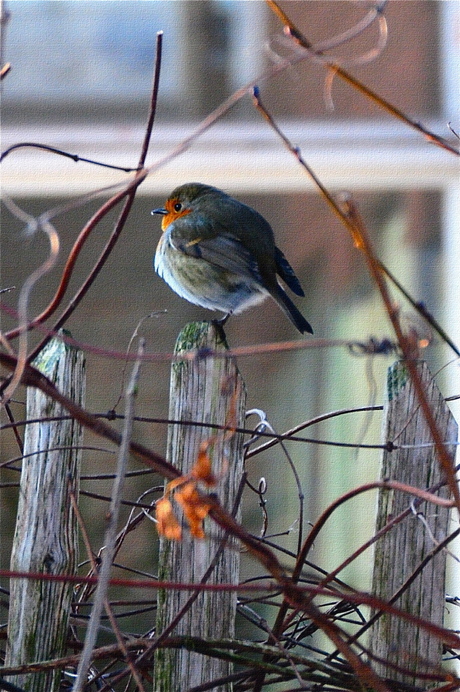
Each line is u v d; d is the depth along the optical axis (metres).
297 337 11.40
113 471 10.15
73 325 11.38
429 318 4.10
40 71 12.06
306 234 11.64
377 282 3.69
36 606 5.32
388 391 5.58
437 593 5.63
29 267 11.59
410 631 5.61
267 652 5.04
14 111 11.98
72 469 5.42
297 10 11.95
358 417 10.81
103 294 11.48
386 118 11.77
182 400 5.52
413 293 11.25
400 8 11.66
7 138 11.90
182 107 12.11
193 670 5.48
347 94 11.84
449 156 11.54
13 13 12.07
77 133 11.96
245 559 9.95
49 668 5.01
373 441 10.66
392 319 3.72
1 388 4.54
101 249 11.61
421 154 11.58
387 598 5.61
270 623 9.28
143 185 11.74
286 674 5.07
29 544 5.35
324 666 5.04
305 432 11.05
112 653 5.10
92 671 5.95
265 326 11.46
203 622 5.51
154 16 12.16
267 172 11.77
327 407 11.09
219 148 11.85
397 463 5.57
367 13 11.77
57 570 5.34
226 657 5.02
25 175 11.74
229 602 5.55
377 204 11.59
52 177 11.77
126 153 11.88
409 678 5.58
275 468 10.87
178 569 5.50
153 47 12.16
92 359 11.20
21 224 11.61
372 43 11.78
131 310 11.45
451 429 5.59
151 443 10.88
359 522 10.52
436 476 5.57
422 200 11.47
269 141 11.84
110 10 12.14
